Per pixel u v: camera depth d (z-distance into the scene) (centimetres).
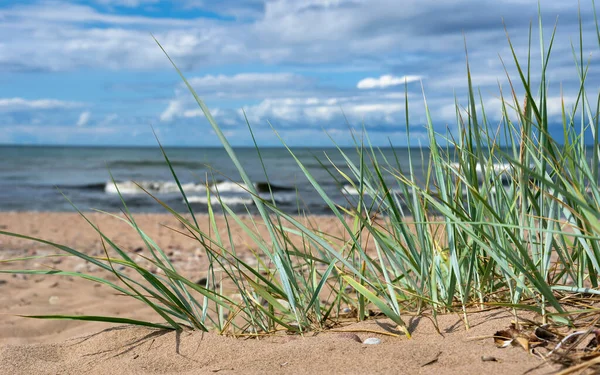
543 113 179
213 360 180
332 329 210
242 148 8606
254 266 444
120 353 194
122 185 2008
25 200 1606
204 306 219
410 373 153
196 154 5722
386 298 217
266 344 187
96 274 470
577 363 145
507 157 135
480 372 147
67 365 190
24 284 428
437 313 203
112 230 894
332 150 4409
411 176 206
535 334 168
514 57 160
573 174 172
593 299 191
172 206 1448
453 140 207
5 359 194
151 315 329
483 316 192
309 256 218
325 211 1259
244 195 1733
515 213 201
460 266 211
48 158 4759
